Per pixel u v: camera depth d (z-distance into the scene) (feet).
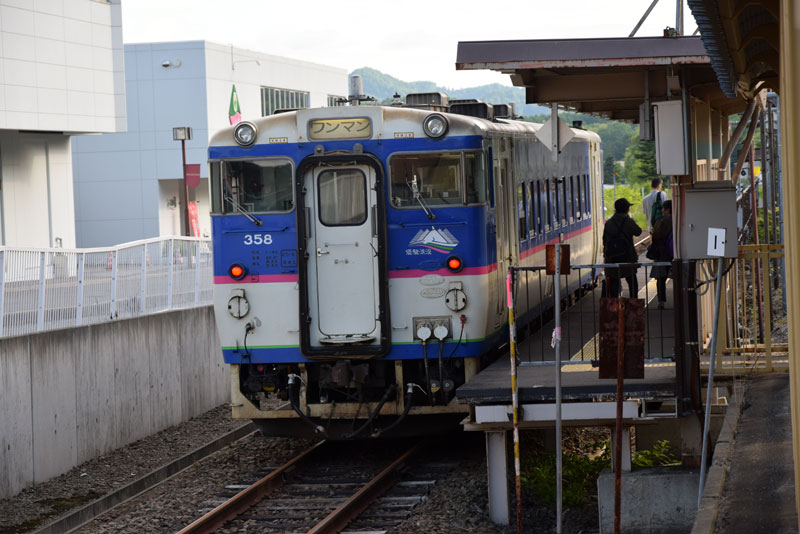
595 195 93.61
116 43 172.04
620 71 46.24
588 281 89.56
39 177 165.27
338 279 53.06
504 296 57.26
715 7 31.48
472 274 52.34
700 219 42.32
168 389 69.15
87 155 233.14
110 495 51.06
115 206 233.14
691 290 42.57
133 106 231.30
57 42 159.84
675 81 42.96
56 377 55.67
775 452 38.58
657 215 68.08
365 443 62.34
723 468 37.22
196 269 78.38
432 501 48.49
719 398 51.72
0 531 45.70
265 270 53.67
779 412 43.75
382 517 46.68
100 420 60.34
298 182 52.85
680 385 42.57
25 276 54.65
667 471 42.88
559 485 40.32
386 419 55.11
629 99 47.57
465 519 45.34
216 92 234.38
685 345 42.75
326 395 55.01
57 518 47.70
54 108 159.63
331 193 53.01
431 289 52.49
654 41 39.68
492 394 43.52
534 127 71.36
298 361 53.52
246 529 45.47
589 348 55.31
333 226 53.01
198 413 73.72
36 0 155.43
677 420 43.01
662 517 42.37
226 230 53.98
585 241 86.94
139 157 231.91
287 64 265.34
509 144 59.72
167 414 68.90
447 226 52.34
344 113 52.70
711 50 36.76
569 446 57.26
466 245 52.26
